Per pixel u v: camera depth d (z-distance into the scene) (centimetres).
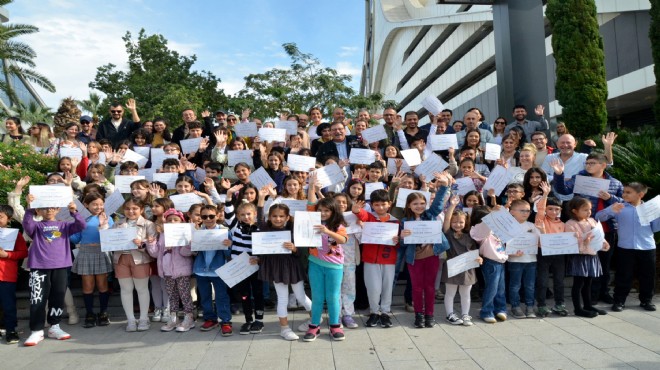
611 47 1805
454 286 536
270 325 545
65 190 521
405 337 486
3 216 519
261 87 2092
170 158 685
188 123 859
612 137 652
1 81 2353
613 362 403
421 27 3897
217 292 519
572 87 960
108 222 573
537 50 938
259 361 424
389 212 602
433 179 636
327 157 697
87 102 2798
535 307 586
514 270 552
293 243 502
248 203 523
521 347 447
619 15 1762
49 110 3225
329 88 2052
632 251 563
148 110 2338
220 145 762
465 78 3012
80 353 464
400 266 562
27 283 674
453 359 420
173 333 524
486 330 505
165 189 641
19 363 439
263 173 609
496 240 540
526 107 927
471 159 662
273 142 828
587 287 553
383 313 532
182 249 532
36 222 528
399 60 4709
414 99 4391
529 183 590
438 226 512
